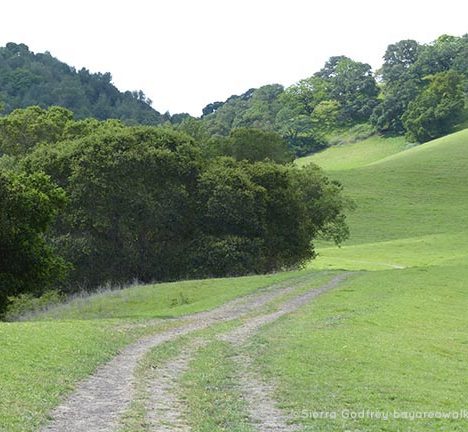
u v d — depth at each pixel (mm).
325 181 71375
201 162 58375
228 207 54844
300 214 60250
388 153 196625
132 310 38375
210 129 199250
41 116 80812
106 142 54750
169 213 53844
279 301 36438
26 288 35750
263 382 17703
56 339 21203
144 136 57219
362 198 119000
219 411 14586
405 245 90312
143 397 15445
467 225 104062
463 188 124250
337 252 87000
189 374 18359
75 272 52094
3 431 12016
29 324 24438
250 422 13867
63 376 16891
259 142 88438
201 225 55844
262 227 56062
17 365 17188
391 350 22969
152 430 12812
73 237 53406
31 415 13273
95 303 40906
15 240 34688
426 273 48469
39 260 35375
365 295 37906
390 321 29781
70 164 54281
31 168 55500
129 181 53406
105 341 22547
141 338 24500
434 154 146875
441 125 195000
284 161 89188
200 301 37875
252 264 53344
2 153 78500
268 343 23609
